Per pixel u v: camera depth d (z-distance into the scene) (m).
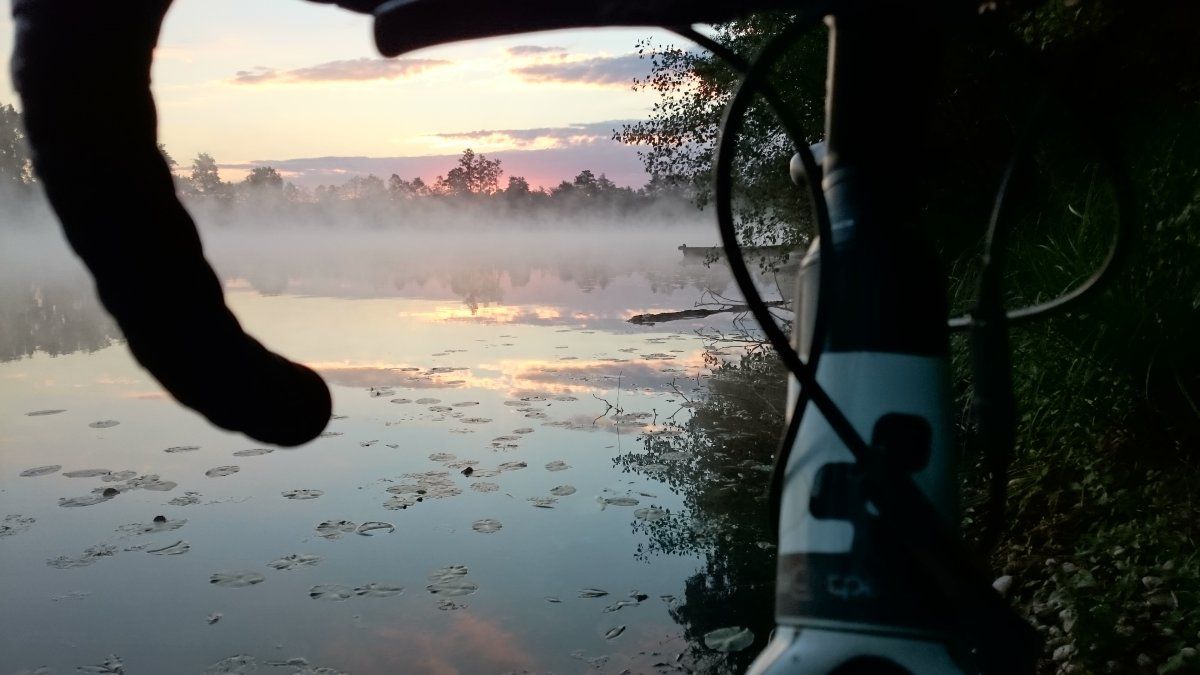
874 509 0.52
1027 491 3.39
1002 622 0.52
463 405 6.45
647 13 0.49
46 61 0.43
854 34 0.58
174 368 0.46
